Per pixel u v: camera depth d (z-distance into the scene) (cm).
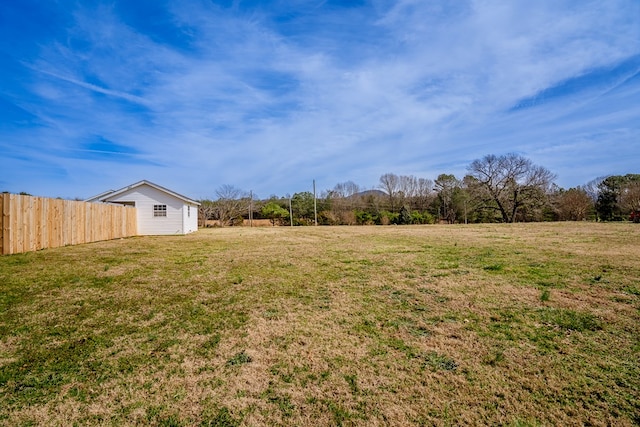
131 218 1659
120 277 598
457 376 244
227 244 1171
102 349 298
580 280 526
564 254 800
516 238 1242
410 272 611
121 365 267
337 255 848
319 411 204
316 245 1100
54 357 282
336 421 195
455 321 357
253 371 256
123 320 373
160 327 352
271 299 452
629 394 216
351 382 238
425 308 401
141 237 1545
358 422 193
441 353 281
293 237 1468
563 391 221
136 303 438
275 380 242
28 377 248
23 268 687
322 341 310
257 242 1238
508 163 3481
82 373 255
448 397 217
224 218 3105
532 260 721
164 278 589
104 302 443
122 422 196
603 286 488
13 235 907
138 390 231
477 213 3688
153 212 1770
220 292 492
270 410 206
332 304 425
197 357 280
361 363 266
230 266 706
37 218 1001
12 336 327
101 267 700
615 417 194
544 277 551
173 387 234
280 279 573
